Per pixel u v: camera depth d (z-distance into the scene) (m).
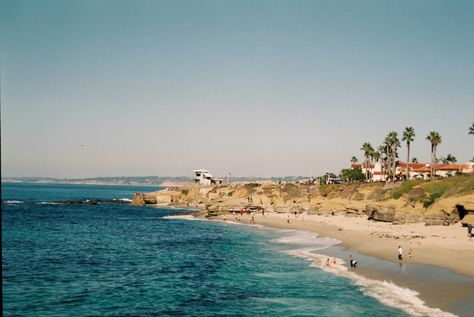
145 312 33.66
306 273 45.94
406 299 34.16
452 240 58.00
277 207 129.62
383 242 61.72
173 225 104.75
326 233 79.69
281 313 32.69
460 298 33.03
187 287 41.31
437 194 86.75
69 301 36.44
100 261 54.81
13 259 54.69
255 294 38.25
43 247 65.56
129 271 48.81
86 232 87.56
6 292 38.78
